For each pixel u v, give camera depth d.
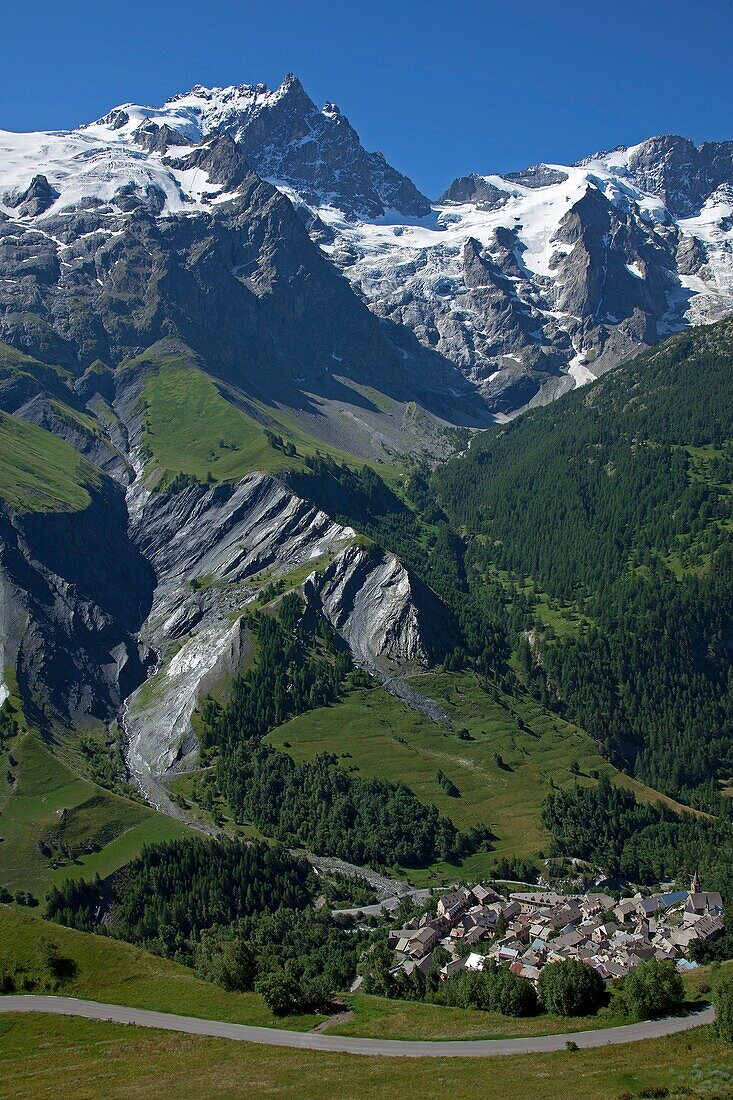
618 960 176.38
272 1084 123.00
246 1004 155.25
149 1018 149.88
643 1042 130.88
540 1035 138.12
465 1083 120.69
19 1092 125.69
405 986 171.12
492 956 181.75
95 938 175.75
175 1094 121.25
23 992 159.00
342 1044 138.88
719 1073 115.81
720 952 181.62
